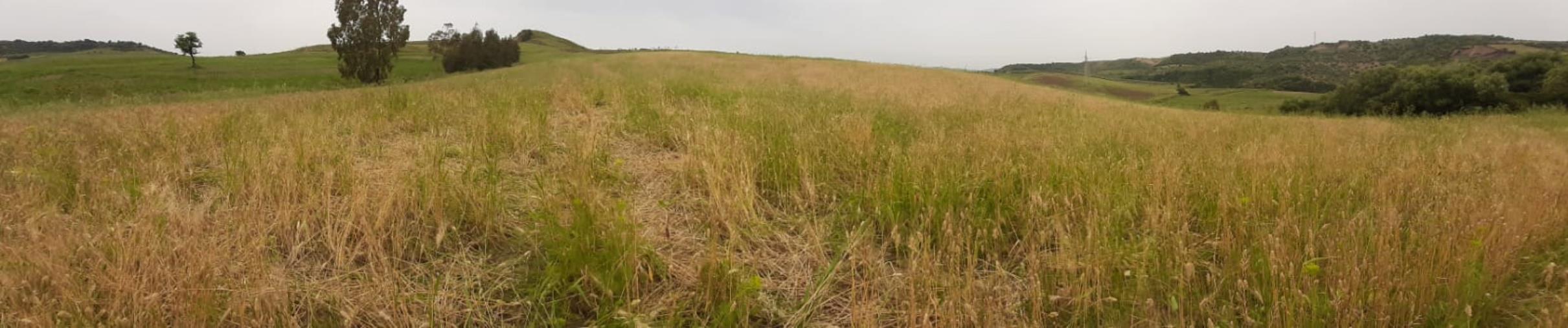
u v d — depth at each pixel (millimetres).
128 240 2225
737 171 3484
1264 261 2240
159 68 37938
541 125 4930
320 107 6215
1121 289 2201
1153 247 2441
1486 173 4246
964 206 3002
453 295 2189
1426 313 1999
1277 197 3238
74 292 1922
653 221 2986
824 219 3059
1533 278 2344
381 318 1999
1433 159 4801
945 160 3709
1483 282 2127
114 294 1934
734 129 4816
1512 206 2949
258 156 3510
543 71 27219
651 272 2240
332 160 3584
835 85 16141
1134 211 3025
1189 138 6312
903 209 2982
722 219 2842
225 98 16828
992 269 2537
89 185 3100
